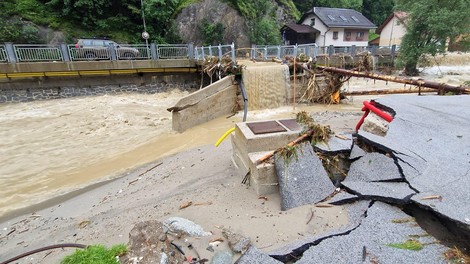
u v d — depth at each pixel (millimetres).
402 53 24625
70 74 16781
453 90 8625
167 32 30250
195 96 11281
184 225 3602
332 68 13531
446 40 23484
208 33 30516
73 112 14359
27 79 16188
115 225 4508
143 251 2957
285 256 2861
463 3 21188
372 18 55719
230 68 13148
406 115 5555
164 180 6340
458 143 4438
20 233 5168
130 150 9492
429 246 2775
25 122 12812
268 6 37562
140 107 15609
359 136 4840
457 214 2914
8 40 22891
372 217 3256
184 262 2996
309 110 13148
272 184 4367
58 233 4805
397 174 3828
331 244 2916
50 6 25969
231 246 3127
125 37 28000
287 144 4547
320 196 3902
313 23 40781
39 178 7758
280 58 16859
